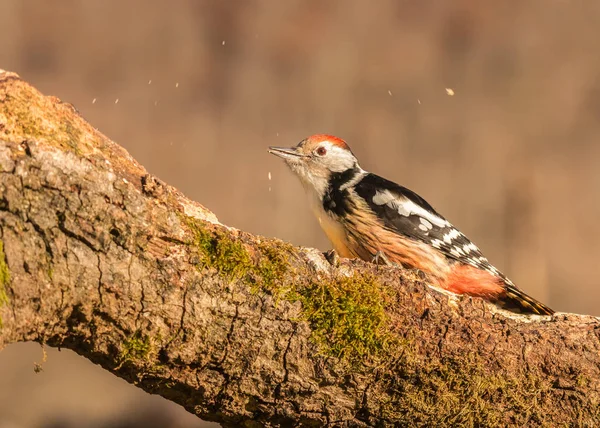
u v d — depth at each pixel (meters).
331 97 23.88
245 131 22.69
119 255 5.13
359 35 25.02
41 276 4.98
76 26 23.64
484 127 23.48
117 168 5.25
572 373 5.99
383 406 5.79
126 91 22.98
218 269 5.35
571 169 22.66
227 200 20.12
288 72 24.22
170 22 24.08
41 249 4.97
